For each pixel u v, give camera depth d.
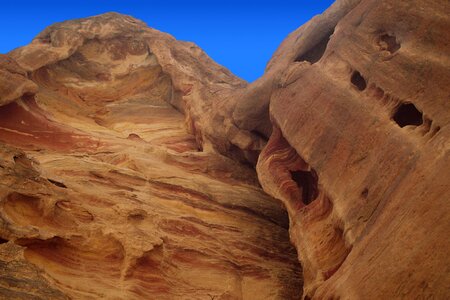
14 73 16.84
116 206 11.52
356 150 10.78
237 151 17.44
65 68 22.92
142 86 23.52
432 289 6.94
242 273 12.54
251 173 17.28
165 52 23.27
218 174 16.94
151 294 10.12
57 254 9.92
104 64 23.64
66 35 22.75
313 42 15.47
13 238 9.30
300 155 12.60
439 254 7.10
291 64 15.05
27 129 16.47
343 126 11.52
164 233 12.16
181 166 16.69
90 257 10.27
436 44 10.22
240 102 16.58
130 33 24.17
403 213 8.20
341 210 10.34
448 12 10.26
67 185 11.80
